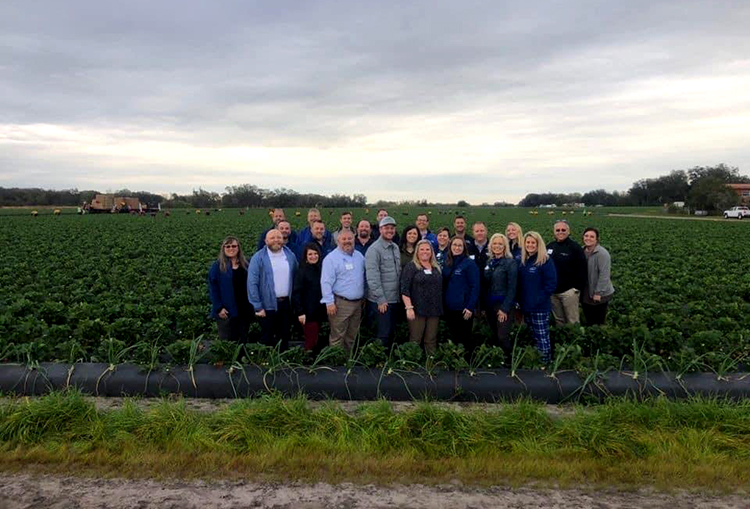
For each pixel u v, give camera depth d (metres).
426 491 4.27
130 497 4.15
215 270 7.74
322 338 8.99
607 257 8.70
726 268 19.36
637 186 138.25
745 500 4.16
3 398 6.22
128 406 5.47
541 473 4.54
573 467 4.61
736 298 12.15
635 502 4.12
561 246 8.59
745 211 71.75
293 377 6.41
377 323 8.62
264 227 43.81
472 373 6.44
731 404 5.79
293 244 9.98
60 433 5.07
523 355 6.72
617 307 11.19
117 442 4.95
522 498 4.17
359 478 4.46
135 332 8.51
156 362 6.69
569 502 4.12
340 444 4.95
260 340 8.15
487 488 4.33
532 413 5.39
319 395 6.33
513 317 8.63
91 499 4.12
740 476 4.50
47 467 4.61
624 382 6.22
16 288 13.56
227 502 4.08
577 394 6.21
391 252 7.89
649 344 7.46
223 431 5.09
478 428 5.16
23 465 4.64
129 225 46.47
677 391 6.12
